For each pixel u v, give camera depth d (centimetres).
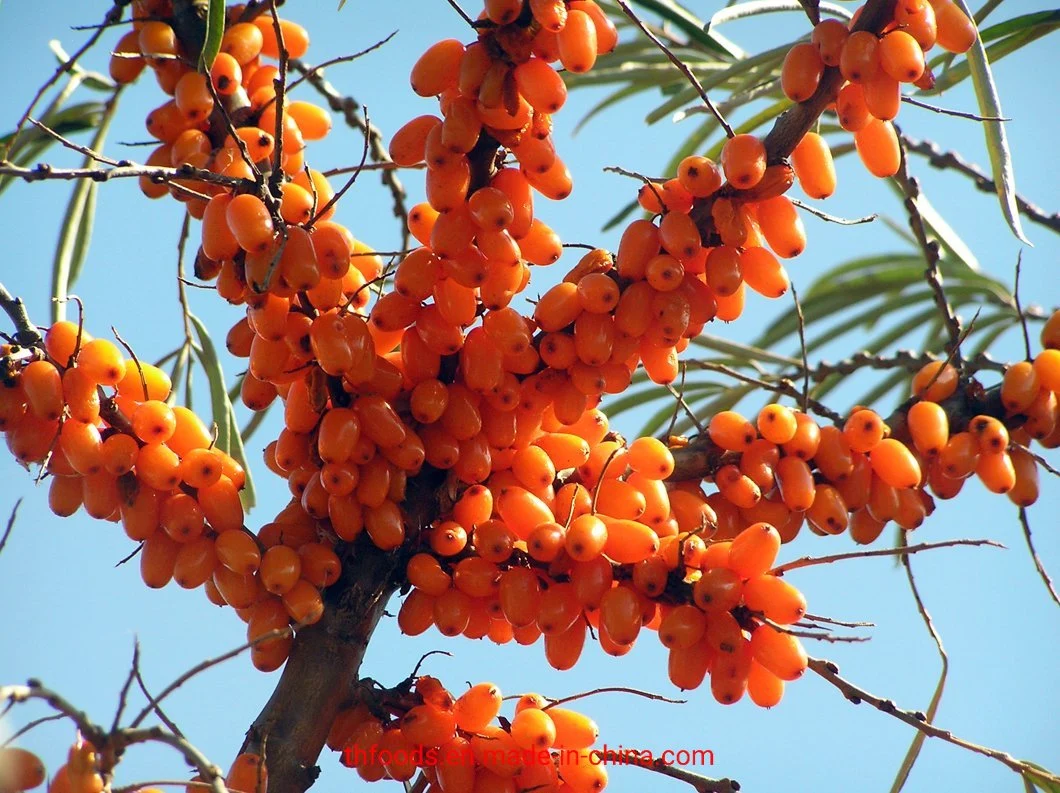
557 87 61
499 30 61
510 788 62
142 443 62
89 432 62
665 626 61
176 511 62
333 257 61
